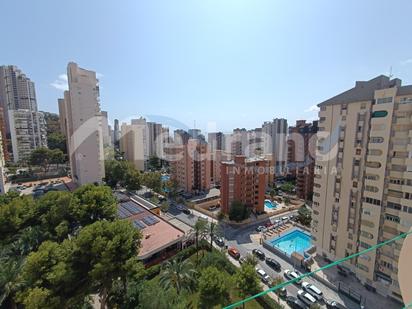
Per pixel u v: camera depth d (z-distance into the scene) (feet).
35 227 94.53
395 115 77.30
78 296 62.54
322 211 103.76
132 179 203.31
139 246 72.54
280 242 130.31
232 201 159.02
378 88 82.43
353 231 91.76
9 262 71.46
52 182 223.92
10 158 294.46
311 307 73.51
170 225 123.13
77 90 189.06
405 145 75.20
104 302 68.54
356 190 89.66
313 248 113.91
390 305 79.36
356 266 91.09
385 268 82.84
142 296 64.80
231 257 114.11
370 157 83.92
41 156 242.17
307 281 93.86
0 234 96.22
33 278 60.13
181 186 224.12
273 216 167.84
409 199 74.84
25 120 282.36
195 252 112.06
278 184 236.02
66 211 101.76
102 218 103.14
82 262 65.57
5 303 68.95
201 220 116.57
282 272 101.24
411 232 20.04
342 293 86.74
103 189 111.34
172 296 66.08
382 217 82.43
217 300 72.74
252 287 76.23
